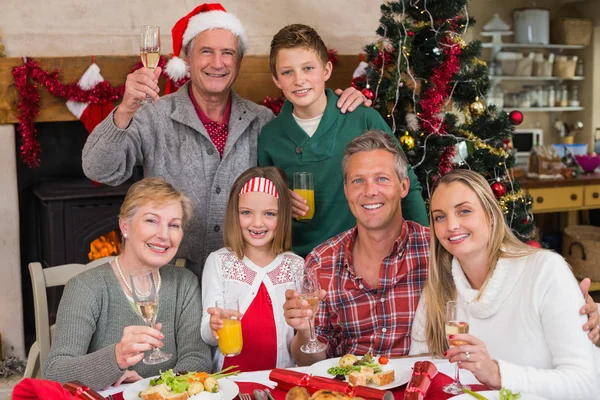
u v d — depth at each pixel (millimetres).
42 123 3820
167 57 3613
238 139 2783
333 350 2137
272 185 2201
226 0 3738
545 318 1681
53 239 3572
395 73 3348
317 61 2506
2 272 3582
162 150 2688
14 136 3529
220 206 2740
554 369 1623
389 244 2076
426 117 3402
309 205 2430
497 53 5879
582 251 5203
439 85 3396
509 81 5992
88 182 3795
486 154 3545
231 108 2801
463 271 1872
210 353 2070
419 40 3463
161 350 2035
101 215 3650
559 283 1678
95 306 1984
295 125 2627
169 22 3672
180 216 2053
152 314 1742
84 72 3525
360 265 2123
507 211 3627
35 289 2307
